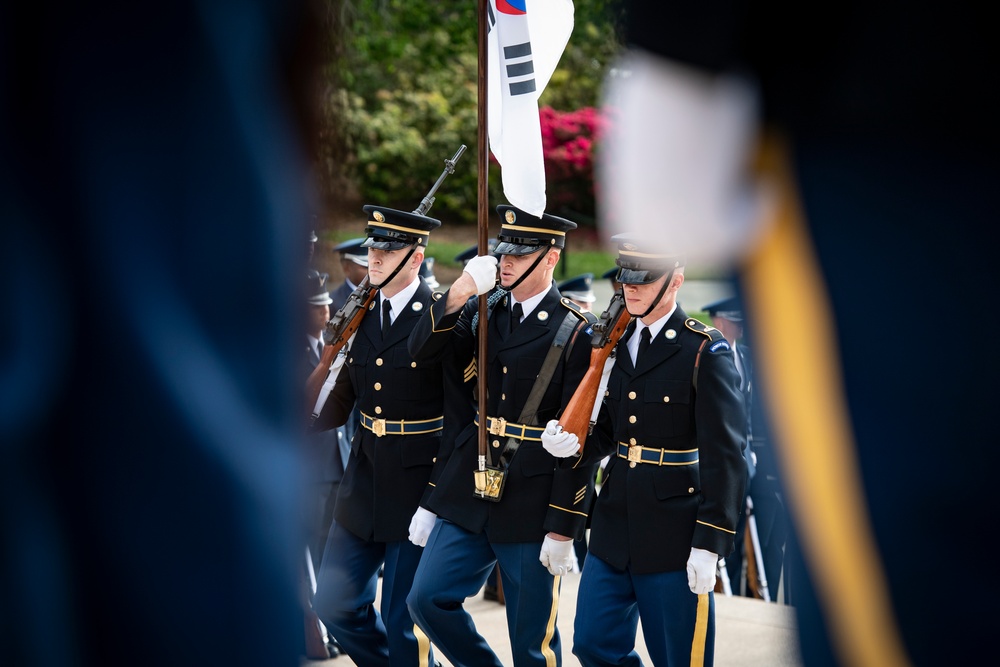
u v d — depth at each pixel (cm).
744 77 177
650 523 919
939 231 175
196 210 166
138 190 163
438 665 1130
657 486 919
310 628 1151
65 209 163
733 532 893
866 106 176
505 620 1280
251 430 169
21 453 160
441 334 984
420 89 3872
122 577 167
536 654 1012
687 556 912
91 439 164
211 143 166
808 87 177
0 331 161
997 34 170
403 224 1050
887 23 174
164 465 165
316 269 186
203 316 167
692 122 178
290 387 175
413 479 1050
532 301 1018
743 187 183
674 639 918
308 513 180
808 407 186
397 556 1052
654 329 927
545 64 979
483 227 989
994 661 181
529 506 990
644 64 177
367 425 1063
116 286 162
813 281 183
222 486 166
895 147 176
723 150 179
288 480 173
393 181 3788
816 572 191
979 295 174
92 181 162
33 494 162
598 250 3203
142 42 162
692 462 923
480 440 991
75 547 166
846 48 175
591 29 3306
